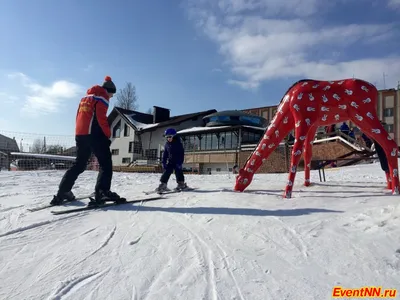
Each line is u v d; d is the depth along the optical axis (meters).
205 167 30.03
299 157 5.54
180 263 2.75
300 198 5.25
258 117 31.38
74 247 3.19
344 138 17.94
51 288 2.37
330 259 2.73
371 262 2.63
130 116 40.00
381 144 5.53
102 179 5.00
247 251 2.96
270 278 2.45
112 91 5.27
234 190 6.53
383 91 44.75
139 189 7.35
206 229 3.64
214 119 31.77
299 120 5.65
